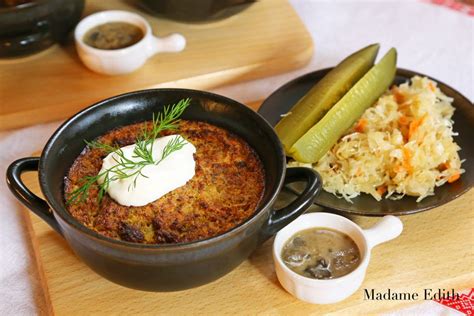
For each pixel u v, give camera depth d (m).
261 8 0.72
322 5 0.75
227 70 0.64
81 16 0.67
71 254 0.48
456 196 0.50
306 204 0.44
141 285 0.42
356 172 0.52
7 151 0.59
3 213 0.54
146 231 0.42
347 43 0.70
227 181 0.45
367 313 0.46
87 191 0.44
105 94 0.62
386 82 0.57
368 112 0.55
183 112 0.48
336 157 0.54
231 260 0.42
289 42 0.67
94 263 0.42
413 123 0.53
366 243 0.45
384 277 0.47
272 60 0.65
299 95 0.58
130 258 0.40
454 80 0.65
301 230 0.47
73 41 0.68
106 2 0.73
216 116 0.48
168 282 0.42
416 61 0.67
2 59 0.64
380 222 0.47
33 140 0.60
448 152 0.52
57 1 0.61
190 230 0.42
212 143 0.47
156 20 0.70
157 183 0.43
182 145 0.45
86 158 0.46
